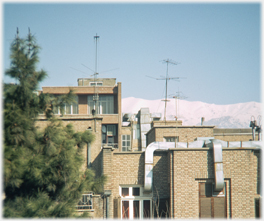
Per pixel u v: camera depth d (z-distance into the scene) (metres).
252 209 67.88
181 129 99.38
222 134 115.44
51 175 51.53
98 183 55.97
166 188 72.75
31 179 50.78
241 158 69.00
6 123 49.72
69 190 53.72
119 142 163.12
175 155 69.25
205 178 68.50
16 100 52.47
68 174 52.12
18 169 48.38
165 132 99.31
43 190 52.66
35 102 53.25
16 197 50.47
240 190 68.31
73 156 54.09
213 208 68.06
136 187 73.81
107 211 70.69
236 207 67.94
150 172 72.12
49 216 49.44
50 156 52.41
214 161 67.88
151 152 72.94
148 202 73.19
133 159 73.88
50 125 55.06
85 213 52.97
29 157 51.22
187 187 68.50
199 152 69.25
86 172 56.81
